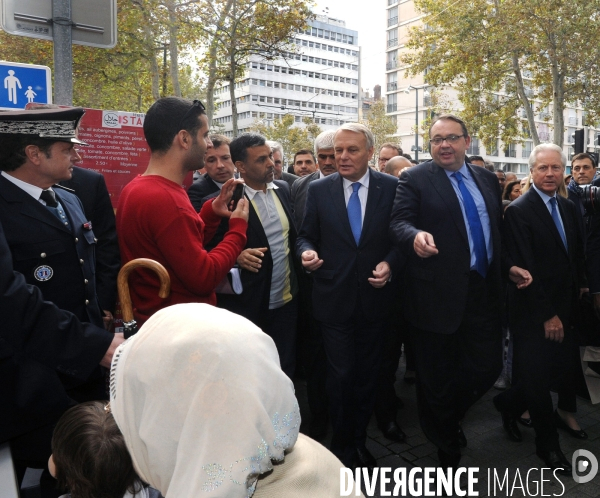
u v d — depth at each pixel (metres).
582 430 3.54
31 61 18.30
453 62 21.31
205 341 0.73
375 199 2.98
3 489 1.32
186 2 16.45
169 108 2.06
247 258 2.81
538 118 47.53
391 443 3.46
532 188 3.11
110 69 18.88
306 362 3.56
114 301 2.40
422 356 2.91
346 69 97.62
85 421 1.02
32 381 1.57
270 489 0.77
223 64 18.38
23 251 1.80
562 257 3.09
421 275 2.85
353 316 2.94
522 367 3.10
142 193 2.00
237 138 3.05
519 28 19.52
